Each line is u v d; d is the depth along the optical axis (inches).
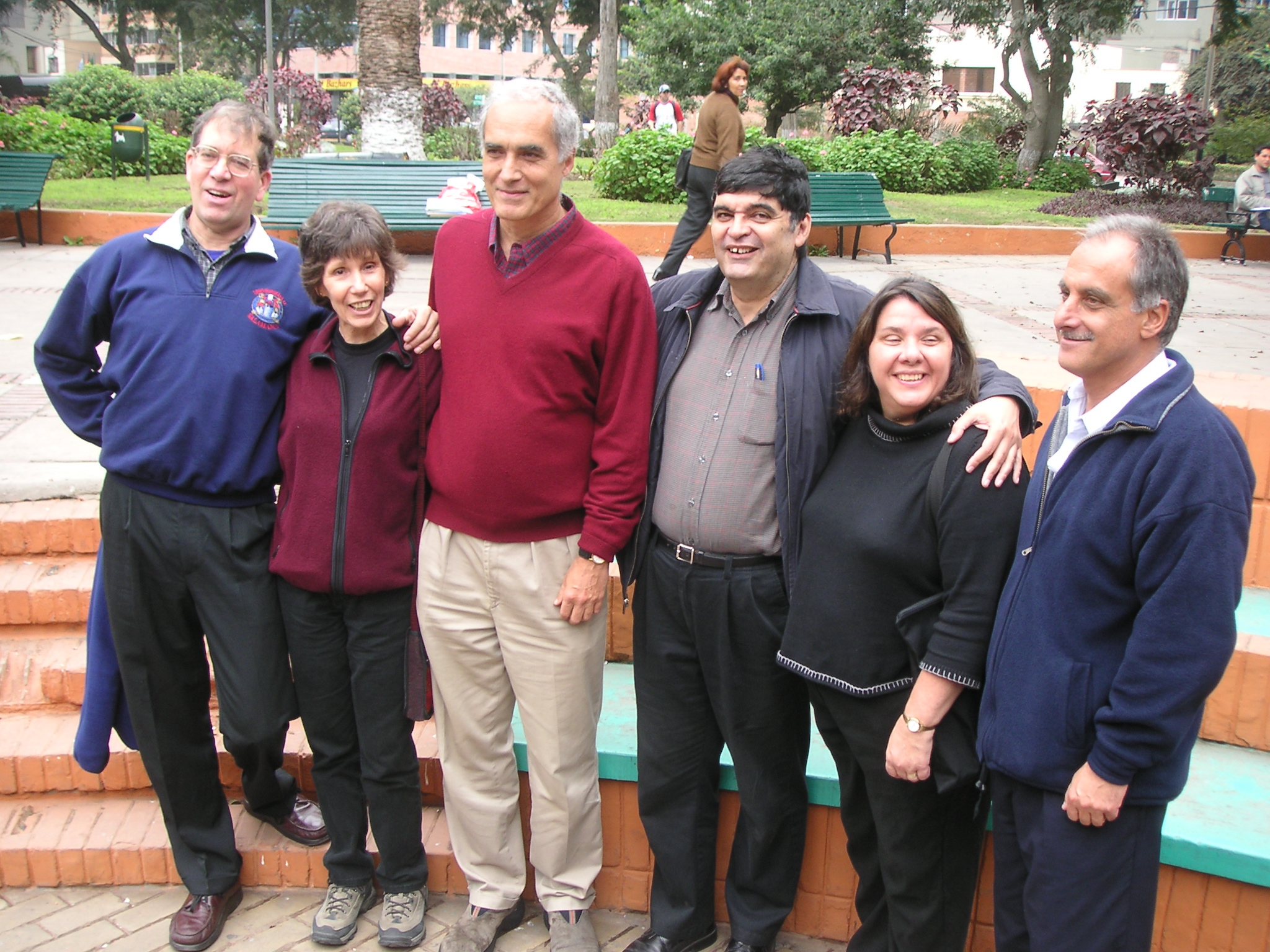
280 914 111.7
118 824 117.6
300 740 121.6
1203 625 68.3
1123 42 1546.5
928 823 88.2
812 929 111.3
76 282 99.1
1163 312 71.4
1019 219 459.2
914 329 81.0
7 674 127.8
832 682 86.9
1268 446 127.8
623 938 111.0
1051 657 75.4
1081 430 76.8
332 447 97.1
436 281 96.8
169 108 833.5
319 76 2421.3
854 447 88.0
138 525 98.2
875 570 84.0
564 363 89.9
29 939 107.5
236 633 100.9
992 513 78.7
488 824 105.1
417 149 444.5
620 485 92.7
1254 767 107.7
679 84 1002.1
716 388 93.6
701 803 104.3
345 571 97.6
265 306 97.3
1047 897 77.4
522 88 86.2
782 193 87.2
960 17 813.9
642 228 376.5
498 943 108.6
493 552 95.0
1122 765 71.3
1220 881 96.2
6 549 136.7
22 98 974.4
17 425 166.9
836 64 901.8
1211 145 980.6
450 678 100.7
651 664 100.7
